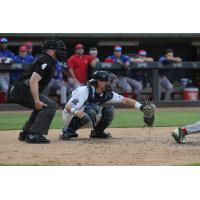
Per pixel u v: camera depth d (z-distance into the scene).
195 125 24.02
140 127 32.56
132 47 65.06
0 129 31.58
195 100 56.53
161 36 61.31
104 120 25.53
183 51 66.00
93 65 51.41
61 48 24.11
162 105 55.00
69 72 50.97
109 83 24.42
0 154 20.88
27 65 51.16
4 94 51.56
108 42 61.59
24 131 25.27
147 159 19.86
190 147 23.02
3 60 50.56
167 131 30.06
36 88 23.50
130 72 55.94
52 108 24.23
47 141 24.28
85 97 24.66
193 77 64.19
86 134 28.30
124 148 22.59
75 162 19.17
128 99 25.08
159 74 56.53
